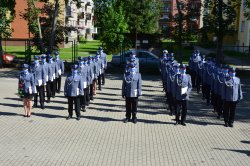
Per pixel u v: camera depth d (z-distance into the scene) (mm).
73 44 29109
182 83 12594
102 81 20828
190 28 27422
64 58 34938
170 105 14258
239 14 47938
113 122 13016
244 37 45875
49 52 26797
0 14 26344
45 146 10266
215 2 25953
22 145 10328
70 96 13062
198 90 19656
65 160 9227
